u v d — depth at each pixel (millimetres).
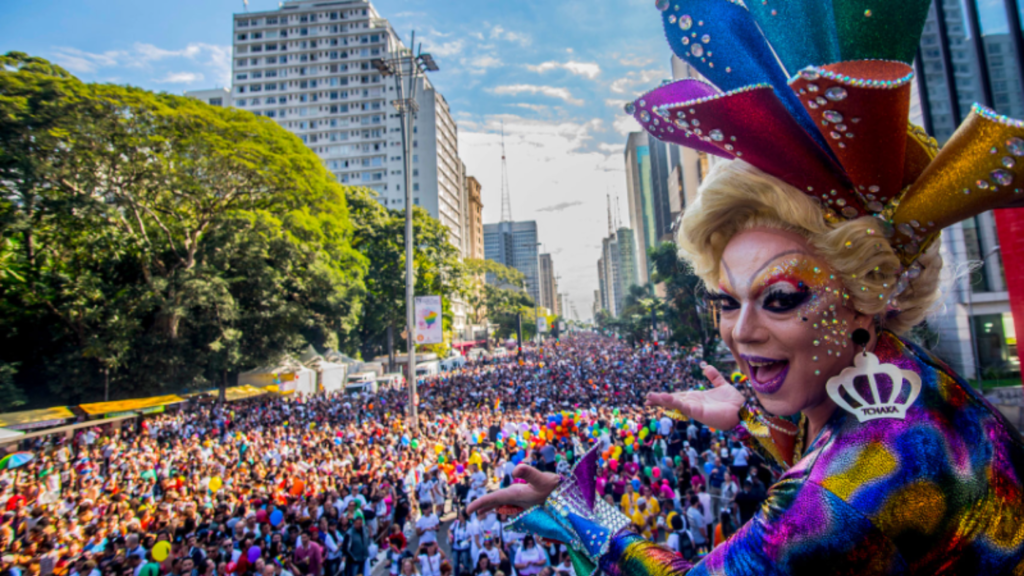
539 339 84188
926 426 657
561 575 6402
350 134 87125
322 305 31172
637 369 31344
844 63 682
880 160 687
